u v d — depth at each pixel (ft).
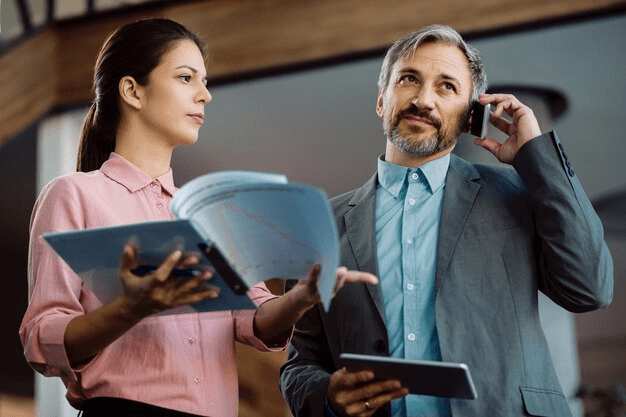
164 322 8.51
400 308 9.55
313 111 27.68
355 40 25.26
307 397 9.21
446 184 10.04
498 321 9.28
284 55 25.86
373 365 8.04
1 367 32.09
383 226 10.04
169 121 9.14
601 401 28.78
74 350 7.89
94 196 8.69
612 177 30.50
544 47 25.03
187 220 6.95
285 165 30.30
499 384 9.04
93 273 7.63
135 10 26.43
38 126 28.02
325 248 7.61
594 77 26.13
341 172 30.53
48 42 27.25
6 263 31.50
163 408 8.25
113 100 9.32
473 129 10.21
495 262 9.52
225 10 26.14
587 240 9.27
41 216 8.55
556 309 28.60
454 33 10.36
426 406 9.22
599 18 23.70
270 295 9.45
